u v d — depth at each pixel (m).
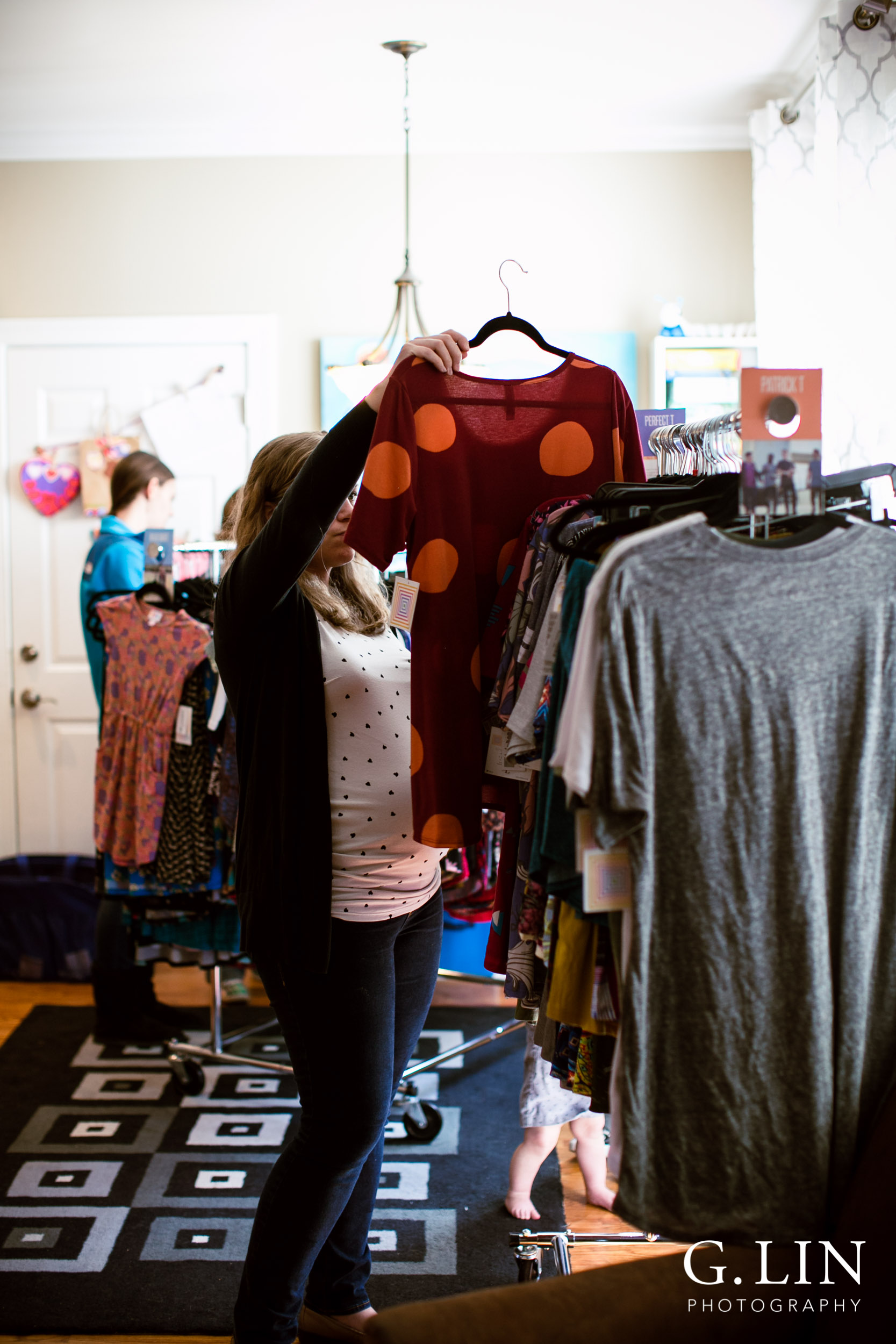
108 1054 3.02
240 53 3.28
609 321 3.98
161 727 2.51
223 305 4.02
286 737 1.50
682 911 1.13
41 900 3.64
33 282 4.02
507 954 1.52
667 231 3.95
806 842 1.14
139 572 3.10
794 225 3.45
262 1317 1.53
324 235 3.98
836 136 2.63
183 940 2.71
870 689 1.17
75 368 4.05
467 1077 2.87
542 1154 2.17
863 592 1.17
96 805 2.62
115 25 3.09
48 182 3.98
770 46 3.25
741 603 1.13
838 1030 1.18
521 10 3.00
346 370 3.97
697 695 1.12
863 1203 1.16
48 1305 1.92
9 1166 2.40
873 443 2.56
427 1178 2.36
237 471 4.05
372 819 1.54
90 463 4.01
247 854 1.55
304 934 1.47
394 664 1.64
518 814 1.52
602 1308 1.17
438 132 3.89
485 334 1.49
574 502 1.43
